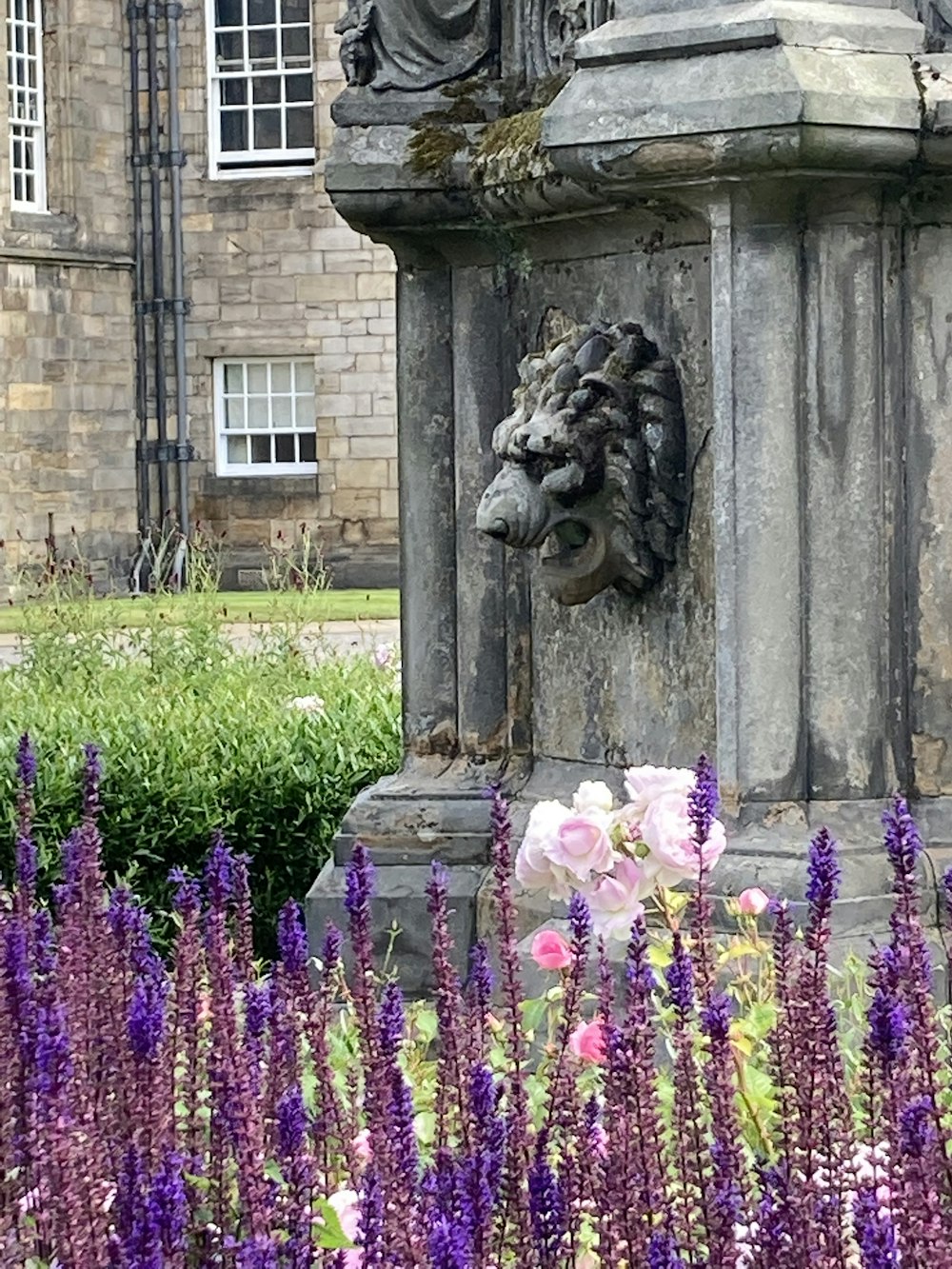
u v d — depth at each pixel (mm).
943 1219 2393
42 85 27766
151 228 28734
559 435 4836
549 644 5363
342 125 5328
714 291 4676
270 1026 3076
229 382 29406
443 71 5305
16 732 7324
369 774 6777
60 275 27641
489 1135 2631
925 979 2709
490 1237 2539
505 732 5488
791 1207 2402
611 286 5078
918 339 4746
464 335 5453
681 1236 2617
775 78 4402
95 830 3477
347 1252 2510
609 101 4582
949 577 4793
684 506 4918
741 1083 3084
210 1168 2734
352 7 5406
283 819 6727
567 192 4863
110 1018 2969
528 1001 3672
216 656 12211
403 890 5332
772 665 4699
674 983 2820
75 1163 2537
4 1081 2672
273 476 29047
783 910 3053
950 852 4711
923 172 4594
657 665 5031
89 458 27859
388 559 28969
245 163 28906
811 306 4664
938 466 4773
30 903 3379
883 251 4695
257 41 28812
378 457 28938
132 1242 2312
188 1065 3051
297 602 13703
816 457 4684
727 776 4715
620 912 3486
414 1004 4316
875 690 4730
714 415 4723
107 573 28047
